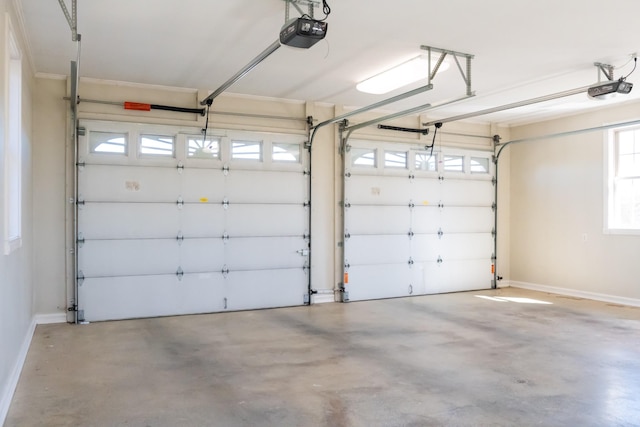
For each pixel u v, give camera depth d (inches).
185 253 251.8
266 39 183.8
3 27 126.9
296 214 277.3
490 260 337.7
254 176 267.3
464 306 273.6
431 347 189.2
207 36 180.7
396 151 306.0
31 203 212.2
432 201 317.1
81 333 209.6
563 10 155.7
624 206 284.7
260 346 190.5
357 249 292.8
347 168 290.2
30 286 203.8
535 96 264.4
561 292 314.7
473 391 142.6
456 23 166.4
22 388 143.8
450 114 312.3
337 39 181.5
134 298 241.6
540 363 168.9
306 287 279.7
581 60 205.0
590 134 298.2
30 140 208.7
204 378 153.6
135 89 244.4
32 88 216.7
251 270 266.2
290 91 259.3
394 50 193.5
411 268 309.1
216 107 259.9
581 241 302.5
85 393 140.1
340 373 158.6
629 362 169.9
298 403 133.6
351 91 258.2
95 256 234.7
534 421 122.3
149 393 140.6
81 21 166.2
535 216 331.6
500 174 343.9
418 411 128.3
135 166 242.4
